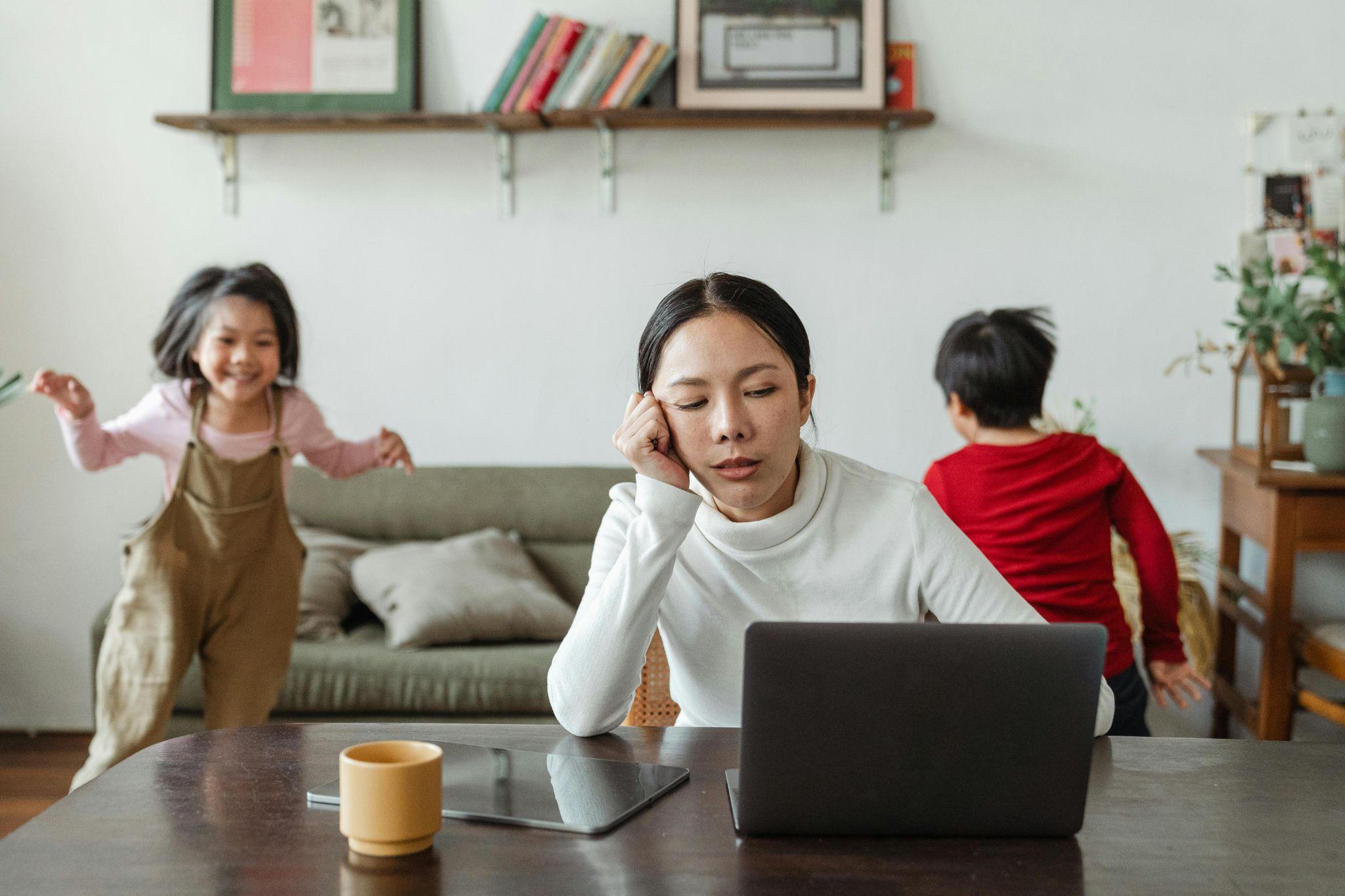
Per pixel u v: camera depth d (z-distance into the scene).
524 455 3.14
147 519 3.10
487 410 3.14
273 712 2.47
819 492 1.22
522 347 3.12
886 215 3.04
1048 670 0.82
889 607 1.24
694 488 1.25
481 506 2.95
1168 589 1.90
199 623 2.23
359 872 0.79
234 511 2.21
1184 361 3.00
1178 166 3.00
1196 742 1.11
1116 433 3.04
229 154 3.09
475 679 2.44
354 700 2.44
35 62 3.07
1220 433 3.02
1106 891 0.76
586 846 0.83
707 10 2.95
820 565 1.22
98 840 0.84
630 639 1.09
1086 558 1.85
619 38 2.88
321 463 2.42
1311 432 2.47
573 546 2.96
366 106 2.98
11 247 3.10
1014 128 3.01
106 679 2.17
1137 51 2.99
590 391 3.12
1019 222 3.03
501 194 3.09
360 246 3.12
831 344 3.07
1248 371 2.86
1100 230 3.02
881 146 3.03
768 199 3.06
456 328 3.13
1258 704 2.66
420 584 2.61
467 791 0.93
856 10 2.95
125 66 3.07
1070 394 3.05
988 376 1.88
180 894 0.75
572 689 1.10
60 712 3.14
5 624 3.13
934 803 0.84
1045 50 3.00
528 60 2.87
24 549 3.12
